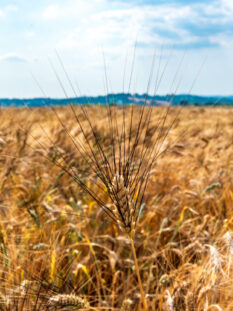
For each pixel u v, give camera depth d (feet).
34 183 15.19
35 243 10.43
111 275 10.78
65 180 15.48
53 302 6.28
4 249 8.19
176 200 13.82
